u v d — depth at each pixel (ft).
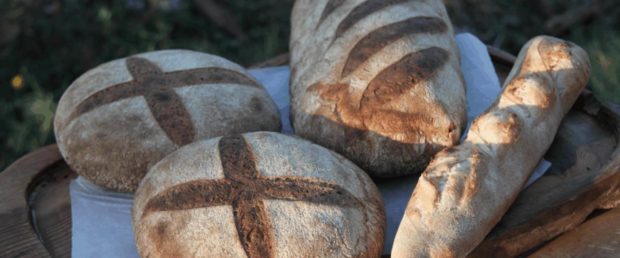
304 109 3.05
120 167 2.96
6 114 4.96
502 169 2.69
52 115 4.73
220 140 2.77
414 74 2.95
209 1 5.84
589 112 3.28
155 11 5.60
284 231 2.50
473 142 2.74
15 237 2.86
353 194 2.64
